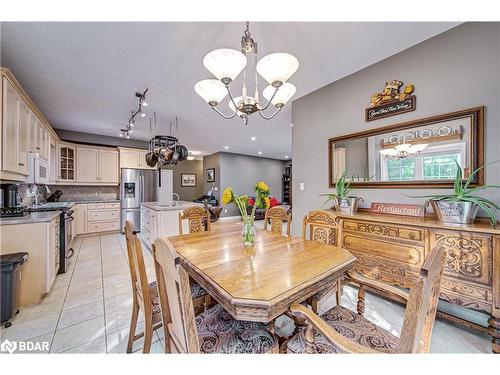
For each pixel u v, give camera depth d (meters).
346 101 2.55
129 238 1.33
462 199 1.58
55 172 4.33
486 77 1.66
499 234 1.33
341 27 1.74
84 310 1.93
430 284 0.71
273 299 0.86
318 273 1.09
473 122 1.70
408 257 1.72
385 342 0.97
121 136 5.17
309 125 2.99
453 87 1.81
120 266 3.02
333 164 2.68
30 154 2.63
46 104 3.22
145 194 5.52
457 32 1.78
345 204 2.28
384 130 2.22
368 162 2.36
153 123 4.18
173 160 3.90
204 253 1.39
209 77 2.48
